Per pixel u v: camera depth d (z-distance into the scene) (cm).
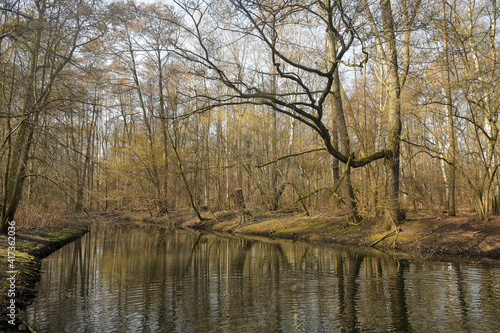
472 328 645
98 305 801
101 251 1616
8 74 1226
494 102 1503
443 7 1405
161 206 3609
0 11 1159
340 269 1170
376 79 2303
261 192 2577
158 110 2170
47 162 1357
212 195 3712
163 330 654
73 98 1362
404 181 2189
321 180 2558
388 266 1198
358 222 1856
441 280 988
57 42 1362
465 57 1445
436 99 1611
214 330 652
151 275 1109
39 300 836
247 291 915
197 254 1527
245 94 962
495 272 1068
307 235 2000
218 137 2756
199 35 894
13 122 1336
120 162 3195
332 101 1914
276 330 650
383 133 1809
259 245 1806
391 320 692
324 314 732
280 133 2502
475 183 1741
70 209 1766
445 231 1540
